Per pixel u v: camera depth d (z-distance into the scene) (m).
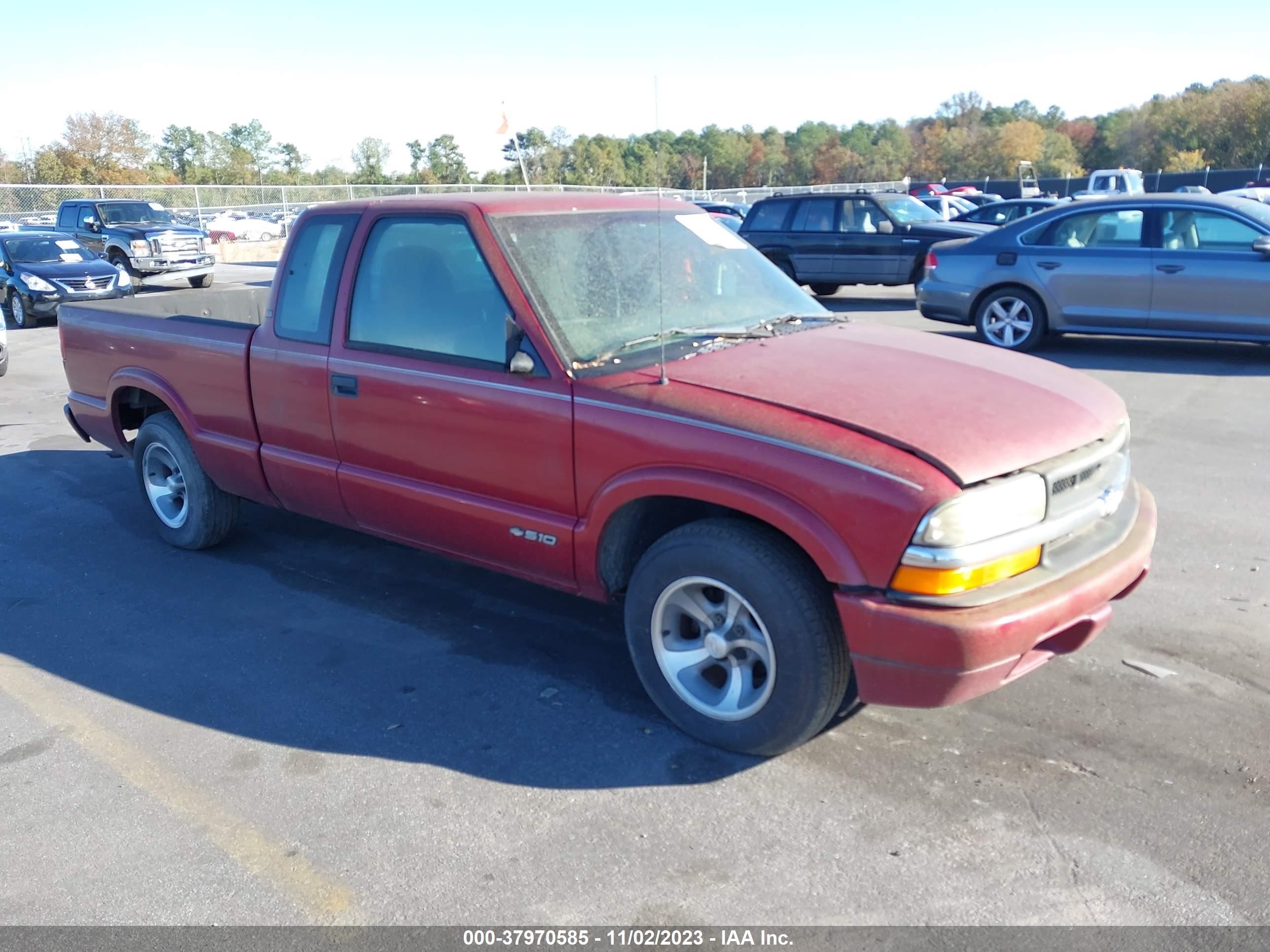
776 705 3.20
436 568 5.23
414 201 4.04
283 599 4.87
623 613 4.61
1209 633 4.22
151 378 5.28
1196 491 6.06
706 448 3.15
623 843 2.97
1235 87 76.62
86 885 2.87
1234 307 9.59
